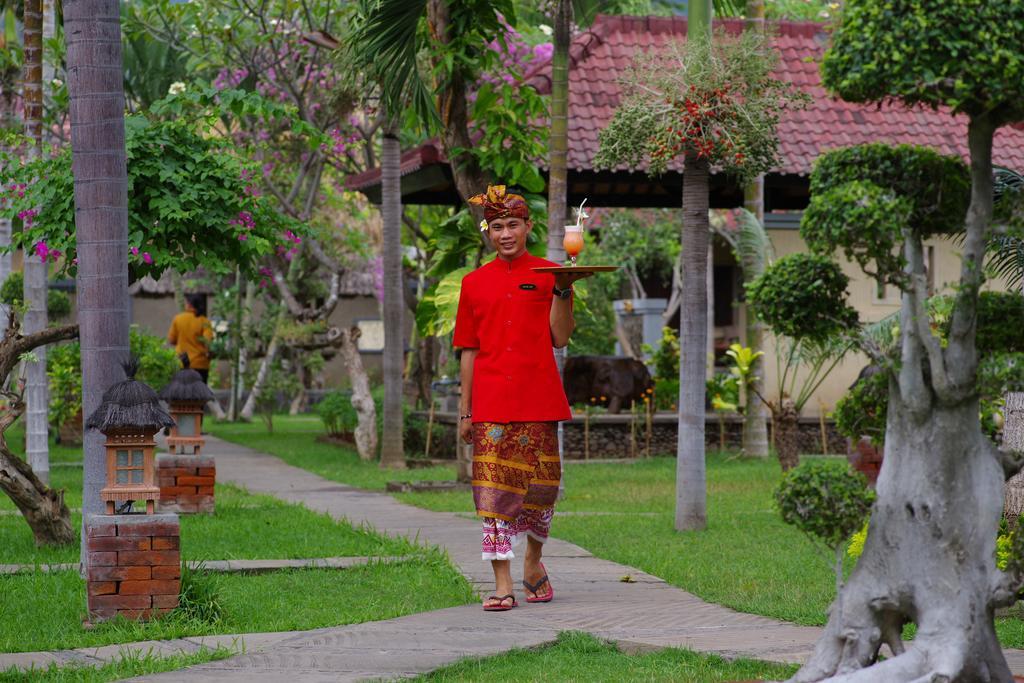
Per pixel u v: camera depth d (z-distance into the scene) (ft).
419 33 44.86
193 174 33.19
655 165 36.70
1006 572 16.21
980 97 15.75
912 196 17.21
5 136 38.14
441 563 30.60
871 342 17.17
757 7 58.29
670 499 47.11
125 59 74.79
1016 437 25.40
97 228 28.27
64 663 20.81
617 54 64.80
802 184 63.10
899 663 15.96
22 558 31.73
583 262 84.12
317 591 27.58
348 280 126.52
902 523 16.44
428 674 19.76
